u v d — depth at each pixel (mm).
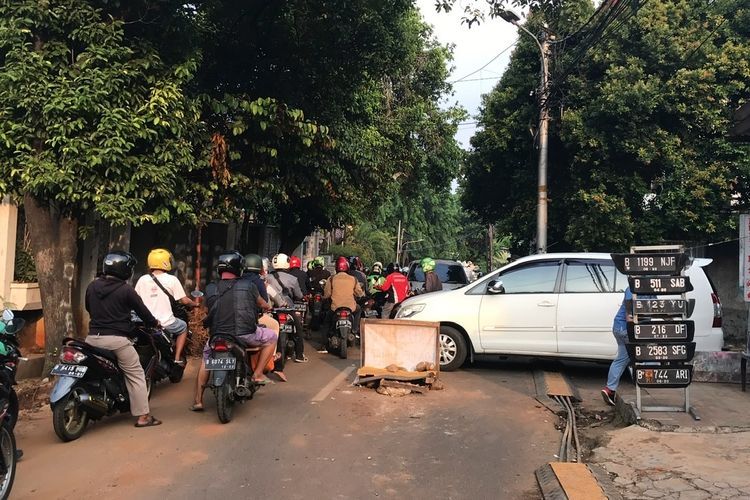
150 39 7918
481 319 8789
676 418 5906
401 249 69000
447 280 15727
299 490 4395
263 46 10242
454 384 8047
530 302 8641
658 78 14664
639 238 15008
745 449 5066
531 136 17203
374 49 10602
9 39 6715
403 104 20891
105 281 5820
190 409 6660
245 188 9594
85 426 5777
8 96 6660
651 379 6008
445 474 4793
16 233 8492
